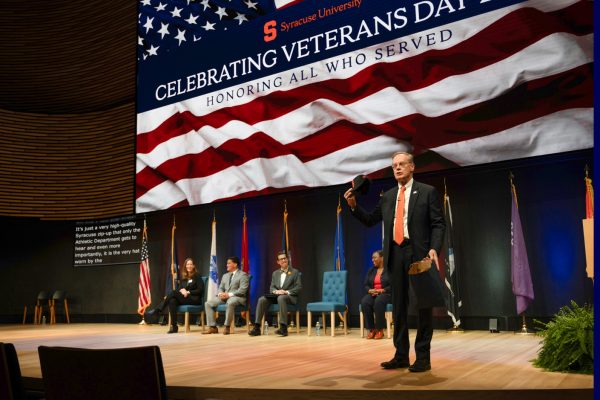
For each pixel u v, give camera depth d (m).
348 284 7.61
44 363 1.64
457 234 6.88
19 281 10.56
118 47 9.76
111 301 9.95
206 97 8.35
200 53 8.52
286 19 7.72
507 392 2.48
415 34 6.66
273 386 2.71
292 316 7.94
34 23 10.26
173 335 6.70
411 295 6.95
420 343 3.17
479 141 6.16
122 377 1.54
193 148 8.36
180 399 2.78
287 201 8.30
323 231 7.95
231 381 2.89
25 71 10.25
